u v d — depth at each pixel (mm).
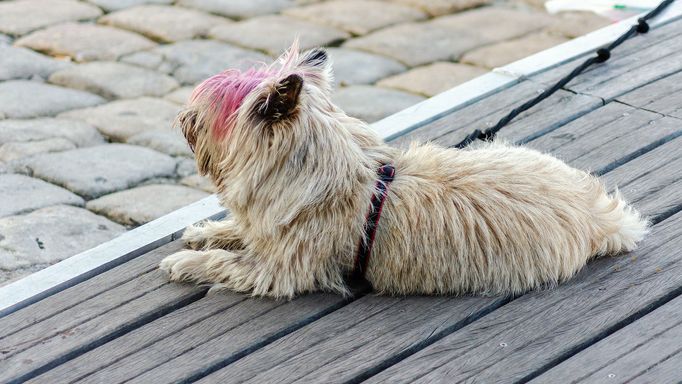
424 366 2963
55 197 5449
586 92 4809
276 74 3215
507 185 3352
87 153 6043
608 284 3314
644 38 5430
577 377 2865
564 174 3545
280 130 3105
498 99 4816
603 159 4160
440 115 4691
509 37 8438
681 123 4430
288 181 3188
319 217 3260
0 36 8055
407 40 8336
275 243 3348
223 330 3217
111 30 8305
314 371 2979
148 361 3076
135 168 5867
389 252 3307
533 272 3283
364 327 3186
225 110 3215
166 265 3553
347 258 3355
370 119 6750
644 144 4262
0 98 6793
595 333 3066
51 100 6840
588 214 3438
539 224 3283
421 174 3395
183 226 3904
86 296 3439
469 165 3432
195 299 3434
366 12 9031
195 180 5777
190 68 7547
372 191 3299
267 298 3389
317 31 8430
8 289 3480
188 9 8898
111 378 3000
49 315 3334
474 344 3055
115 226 5191
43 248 4898
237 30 8367
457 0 9445
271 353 3074
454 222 3256
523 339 3062
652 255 3461
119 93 7059
